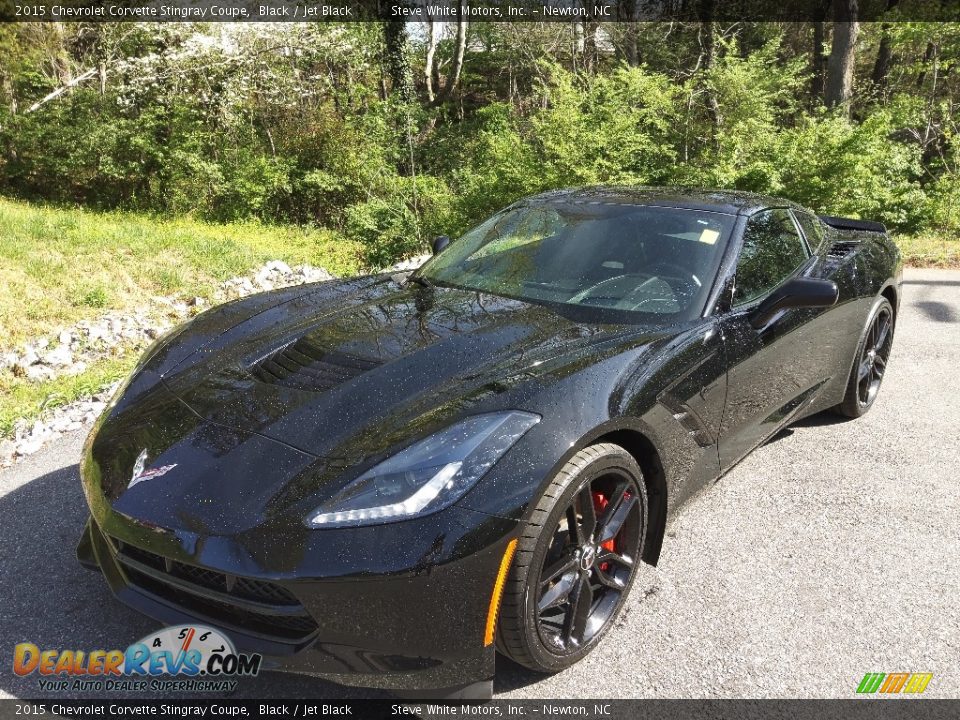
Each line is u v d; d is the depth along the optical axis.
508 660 2.26
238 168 14.66
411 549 1.79
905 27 16.03
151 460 2.06
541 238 3.28
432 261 3.54
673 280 2.94
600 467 2.11
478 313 2.77
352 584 1.77
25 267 6.62
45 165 15.01
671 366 2.49
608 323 2.70
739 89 12.51
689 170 11.73
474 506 1.85
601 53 23.94
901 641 2.35
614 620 2.39
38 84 15.01
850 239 4.32
